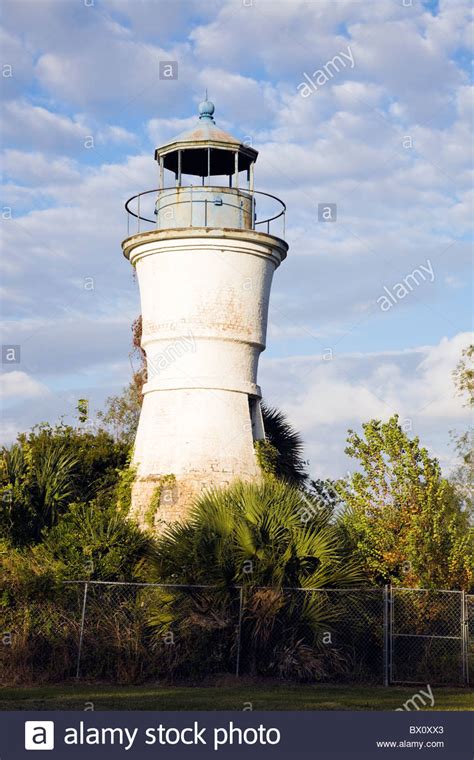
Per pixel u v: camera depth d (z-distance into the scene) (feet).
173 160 81.05
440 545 68.80
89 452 83.61
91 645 60.44
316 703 52.49
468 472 110.73
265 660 61.46
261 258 77.71
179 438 74.84
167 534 66.74
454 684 62.08
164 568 63.77
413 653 64.28
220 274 76.23
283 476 79.87
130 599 62.75
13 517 69.56
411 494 71.15
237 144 78.64
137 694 54.80
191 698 53.47
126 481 76.38
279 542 62.80
